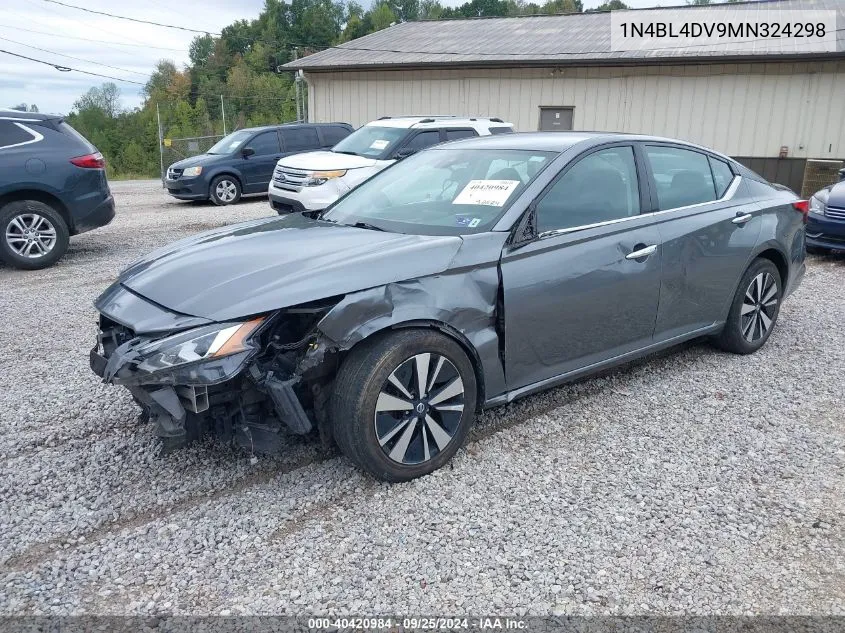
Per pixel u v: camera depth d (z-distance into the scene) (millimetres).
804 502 3215
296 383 3074
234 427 3180
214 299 3078
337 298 3117
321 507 3168
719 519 3080
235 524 3039
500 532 2980
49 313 6363
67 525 3039
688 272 4426
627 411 4211
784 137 15180
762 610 2521
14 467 3535
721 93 15516
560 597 2590
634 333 4211
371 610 2520
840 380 4715
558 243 3721
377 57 18984
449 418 3453
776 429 3971
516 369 3668
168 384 2912
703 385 4621
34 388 4574
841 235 8547
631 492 3295
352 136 11258
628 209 4156
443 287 3332
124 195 17938
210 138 30531
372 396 3133
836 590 2623
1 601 2559
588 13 21359
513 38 19578
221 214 13219
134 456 3652
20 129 8125
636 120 16406
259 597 2586
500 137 4648
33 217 8148
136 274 3584
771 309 5254
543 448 3734
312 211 4578
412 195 4191
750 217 4875
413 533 2973
